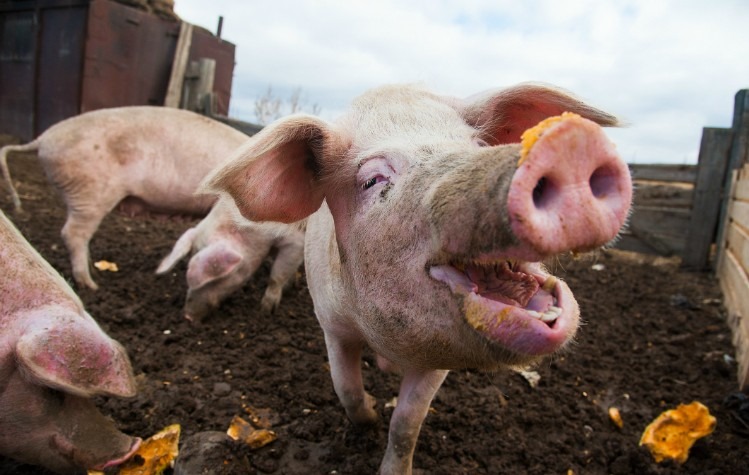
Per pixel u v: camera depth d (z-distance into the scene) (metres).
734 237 1.64
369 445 0.81
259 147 0.54
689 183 2.17
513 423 0.90
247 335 1.19
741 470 0.80
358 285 0.54
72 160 1.43
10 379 0.60
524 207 0.33
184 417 0.86
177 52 3.04
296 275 1.46
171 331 1.18
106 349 0.63
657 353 1.23
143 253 1.72
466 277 0.44
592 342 1.28
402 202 0.48
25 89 3.30
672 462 0.81
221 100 3.49
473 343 0.44
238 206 0.59
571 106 0.61
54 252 1.63
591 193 0.34
